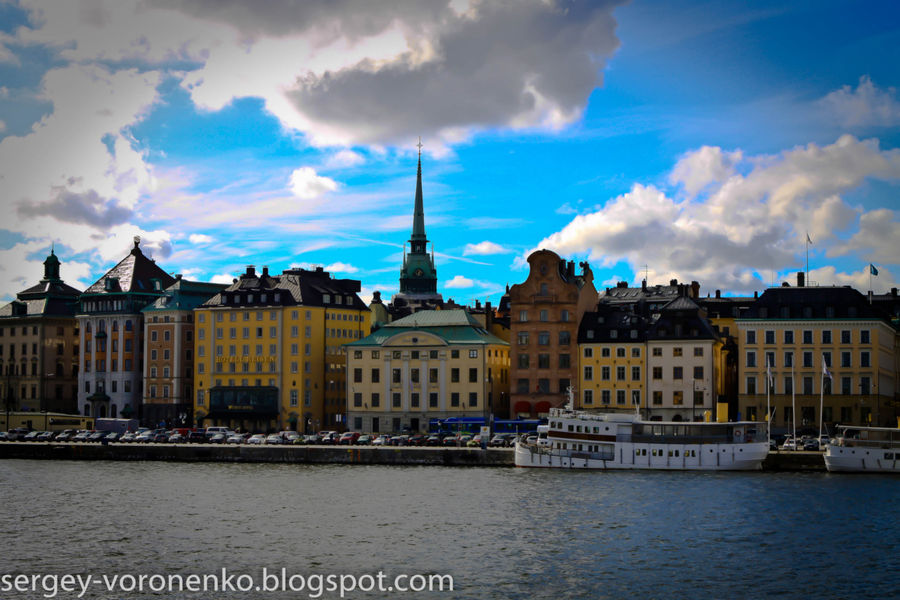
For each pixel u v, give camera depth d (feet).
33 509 421.18
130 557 336.49
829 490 453.58
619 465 537.24
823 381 602.44
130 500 442.91
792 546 345.31
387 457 577.02
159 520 395.75
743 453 526.16
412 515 401.29
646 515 396.78
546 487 469.57
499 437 625.00
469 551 341.00
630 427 537.65
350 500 437.58
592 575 311.27
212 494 458.91
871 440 514.27
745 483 478.59
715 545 346.95
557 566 321.32
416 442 625.41
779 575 310.86
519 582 304.71
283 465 580.71
